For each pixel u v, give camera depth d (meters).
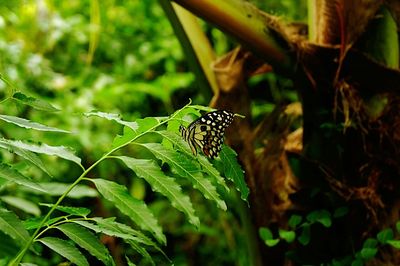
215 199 0.74
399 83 1.11
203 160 0.77
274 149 1.23
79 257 0.71
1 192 1.59
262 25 1.10
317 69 1.13
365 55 1.11
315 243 1.20
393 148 1.14
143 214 0.70
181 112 0.79
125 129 0.77
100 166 2.03
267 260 1.25
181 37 1.26
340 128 1.15
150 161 0.74
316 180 1.18
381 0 1.10
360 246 1.18
